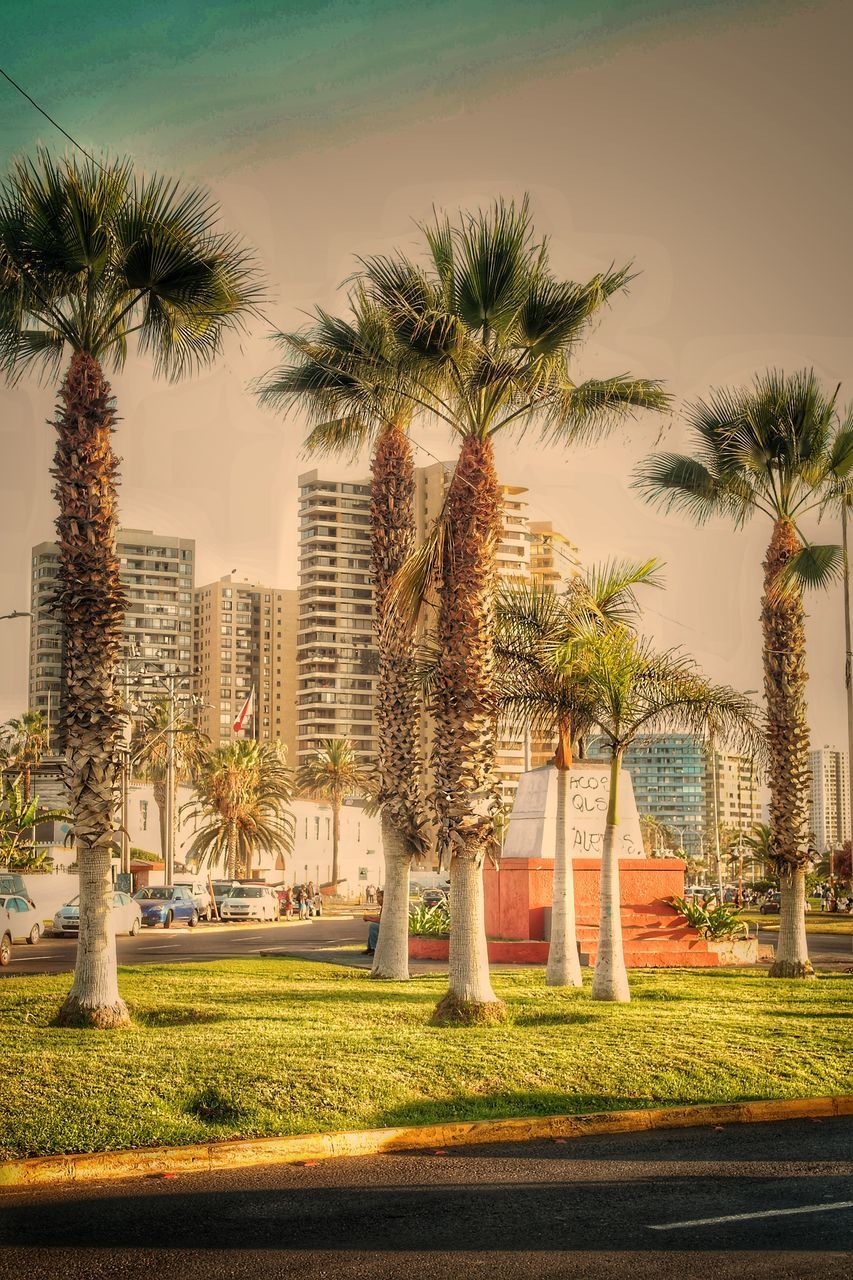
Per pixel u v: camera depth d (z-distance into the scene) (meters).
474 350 16.94
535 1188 9.80
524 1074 13.33
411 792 23.92
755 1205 9.26
